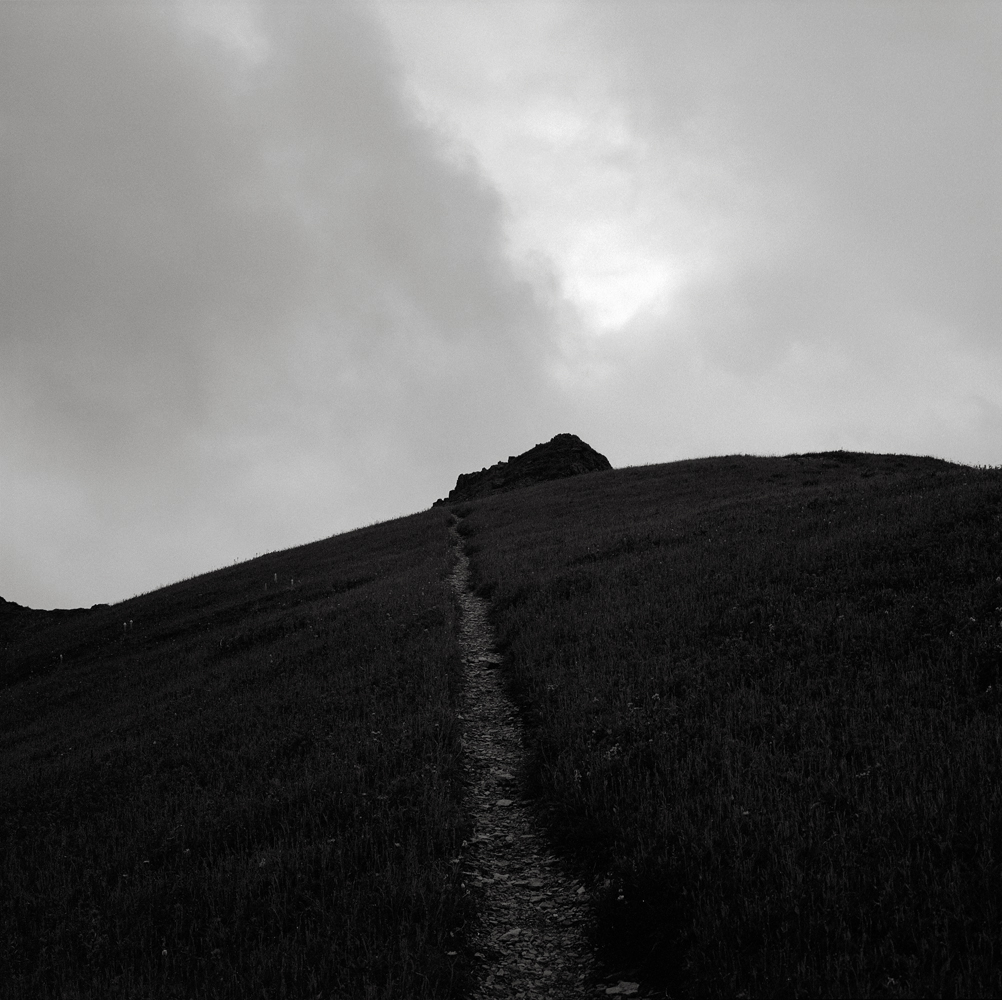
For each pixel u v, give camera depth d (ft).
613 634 55.93
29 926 30.12
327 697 55.42
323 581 125.70
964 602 43.65
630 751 35.91
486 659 63.00
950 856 22.88
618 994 22.21
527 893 28.99
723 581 61.57
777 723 36.17
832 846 24.61
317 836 33.47
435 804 34.45
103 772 51.08
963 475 82.84
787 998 19.16
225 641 91.76
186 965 24.98
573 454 281.33
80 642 138.10
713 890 23.85
